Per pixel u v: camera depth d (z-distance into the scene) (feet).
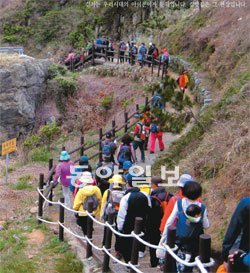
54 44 125.18
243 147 32.81
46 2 134.51
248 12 73.15
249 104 38.19
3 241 32.81
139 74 82.02
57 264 28.89
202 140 41.52
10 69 73.31
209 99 55.16
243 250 14.80
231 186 30.25
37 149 62.49
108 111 80.64
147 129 54.60
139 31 109.19
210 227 28.25
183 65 73.82
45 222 35.14
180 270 19.47
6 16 135.85
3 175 51.60
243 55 58.85
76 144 63.26
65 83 82.99
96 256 28.53
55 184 37.63
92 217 27.50
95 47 98.22
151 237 25.04
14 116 73.82
